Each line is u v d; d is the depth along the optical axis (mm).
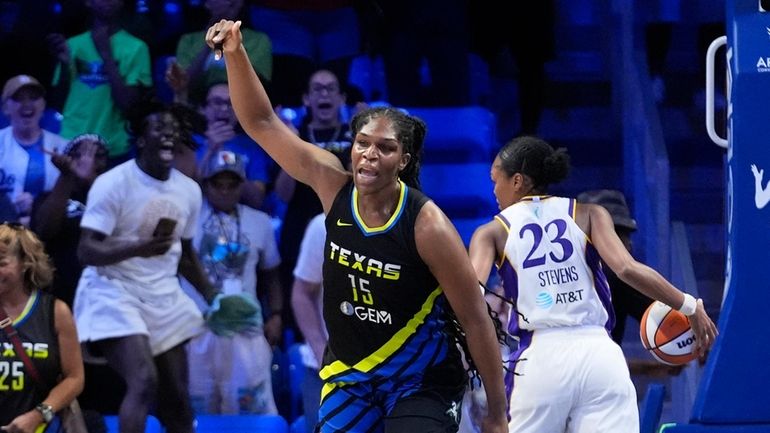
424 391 7527
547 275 9469
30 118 14555
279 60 16312
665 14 20656
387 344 7434
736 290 9922
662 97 19672
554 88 19797
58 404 9977
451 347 7613
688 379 13875
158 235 12680
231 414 13188
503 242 9617
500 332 7852
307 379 12867
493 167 9992
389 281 7242
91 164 13805
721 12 20734
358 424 7648
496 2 18141
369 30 17312
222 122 14398
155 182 12711
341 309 7449
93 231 12508
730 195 10148
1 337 9906
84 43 15492
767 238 9914
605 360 9281
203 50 15328
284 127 7738
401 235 7180
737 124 10000
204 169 14039
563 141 18953
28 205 14273
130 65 15531
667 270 15414
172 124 12750
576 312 9414
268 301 14180
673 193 18109
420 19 17781
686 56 20516
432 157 17906
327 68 16625
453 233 7172
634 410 9289
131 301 12555
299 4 16812
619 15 19266
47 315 10047
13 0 18234
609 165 18844
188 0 16859
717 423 9844
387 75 17781
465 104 17891
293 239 14695
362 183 7137
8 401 9914
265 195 15227
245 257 13797
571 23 20688
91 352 12844
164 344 12711
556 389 9242
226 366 13188
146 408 12344
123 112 15430
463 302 7262
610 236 9484
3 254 9844
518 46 18203
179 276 13383
